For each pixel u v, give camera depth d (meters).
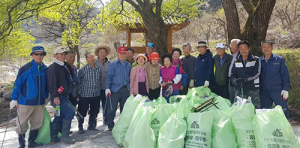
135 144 3.07
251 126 2.97
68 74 3.95
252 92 3.81
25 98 3.58
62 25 17.78
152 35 8.73
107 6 10.66
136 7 8.76
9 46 13.60
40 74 3.70
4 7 7.52
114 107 4.44
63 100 3.83
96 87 4.50
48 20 17.28
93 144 3.71
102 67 5.03
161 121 3.38
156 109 3.46
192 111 3.35
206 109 3.39
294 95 5.89
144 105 3.67
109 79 4.35
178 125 3.06
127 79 4.45
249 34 7.36
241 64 3.88
